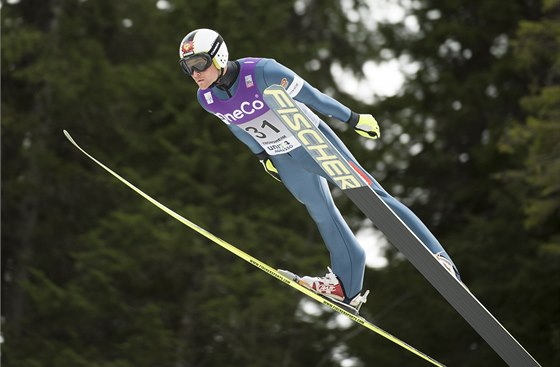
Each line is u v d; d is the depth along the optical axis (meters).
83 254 35.78
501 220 40.25
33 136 39.91
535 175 36.06
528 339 37.75
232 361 36.81
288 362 37.34
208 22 39.94
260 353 37.00
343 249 15.76
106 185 40.28
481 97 44.53
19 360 36.31
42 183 40.62
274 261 36.41
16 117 40.06
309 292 15.84
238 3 40.84
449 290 14.95
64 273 40.94
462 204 45.69
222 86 14.55
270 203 39.16
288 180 15.55
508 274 39.28
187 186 37.09
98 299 36.22
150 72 38.50
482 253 39.81
